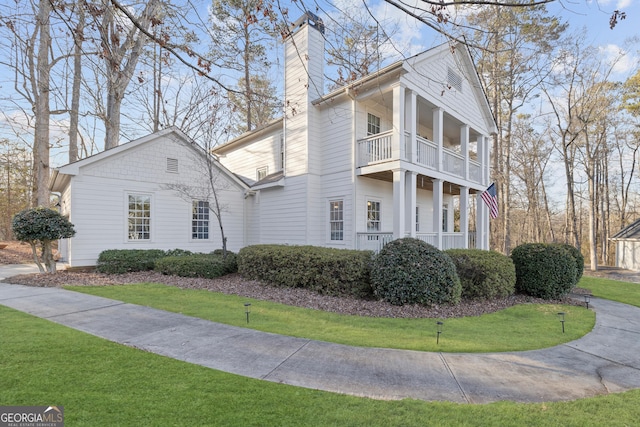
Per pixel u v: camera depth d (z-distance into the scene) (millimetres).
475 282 7113
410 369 3506
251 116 19453
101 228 10133
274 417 2467
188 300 6496
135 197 10891
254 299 6715
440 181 10672
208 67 4219
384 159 9492
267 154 14664
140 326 4777
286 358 3711
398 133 9195
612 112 18672
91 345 3867
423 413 2605
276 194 12516
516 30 15297
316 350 3977
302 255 7500
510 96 18531
